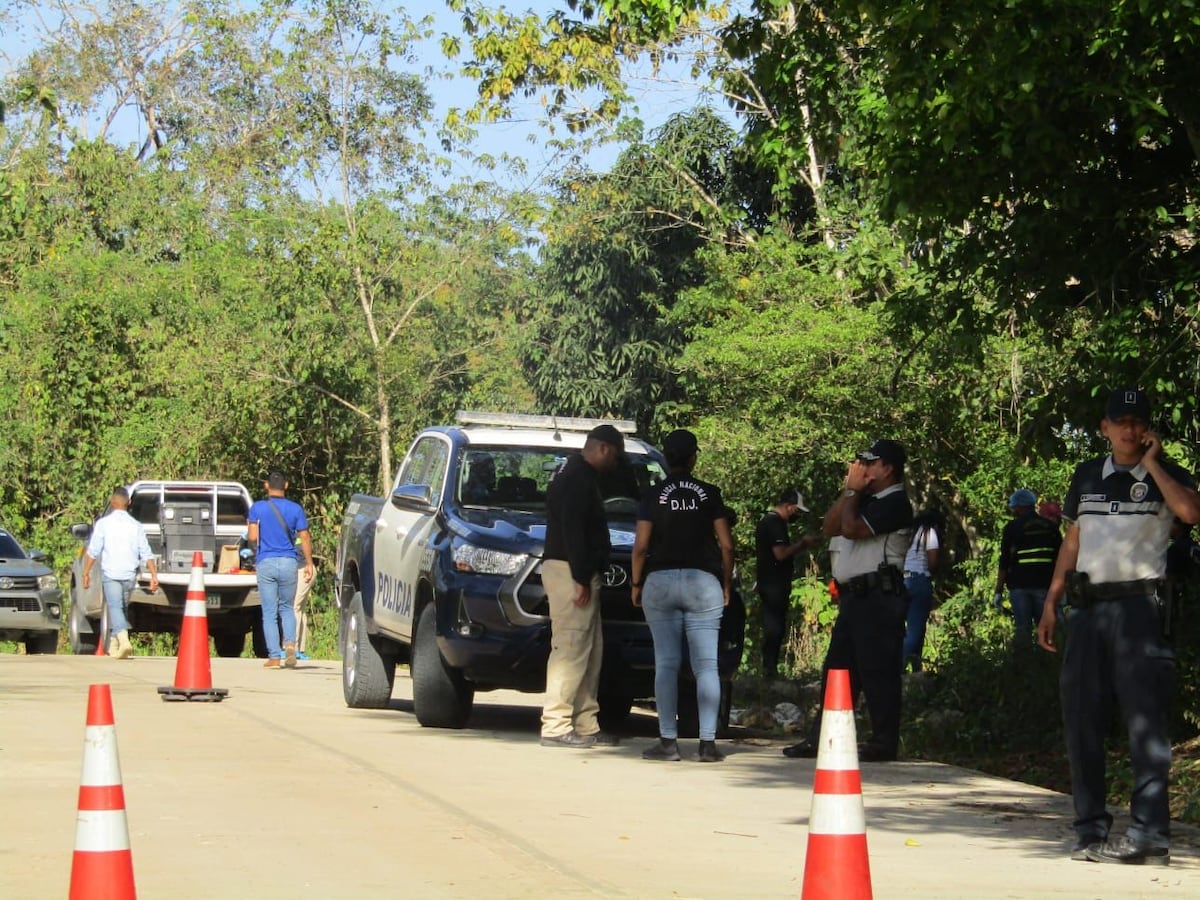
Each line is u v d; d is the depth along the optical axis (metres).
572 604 15.66
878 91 17.41
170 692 19.00
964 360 26.92
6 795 11.85
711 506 14.93
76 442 48.97
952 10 13.48
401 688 23.11
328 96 46.53
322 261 45.47
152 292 48.94
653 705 21.97
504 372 47.81
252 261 47.25
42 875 9.23
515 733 16.95
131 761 13.60
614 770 14.03
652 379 44.75
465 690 16.92
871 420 32.97
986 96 14.70
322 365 45.72
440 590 16.45
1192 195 16.78
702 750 14.83
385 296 47.25
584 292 45.91
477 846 10.28
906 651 24.27
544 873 9.52
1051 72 14.77
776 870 9.78
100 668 25.23
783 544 24.83
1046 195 16.89
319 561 47.31
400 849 10.13
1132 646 10.53
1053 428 18.20
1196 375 16.23
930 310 19.14
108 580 28.42
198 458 46.81
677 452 14.98
